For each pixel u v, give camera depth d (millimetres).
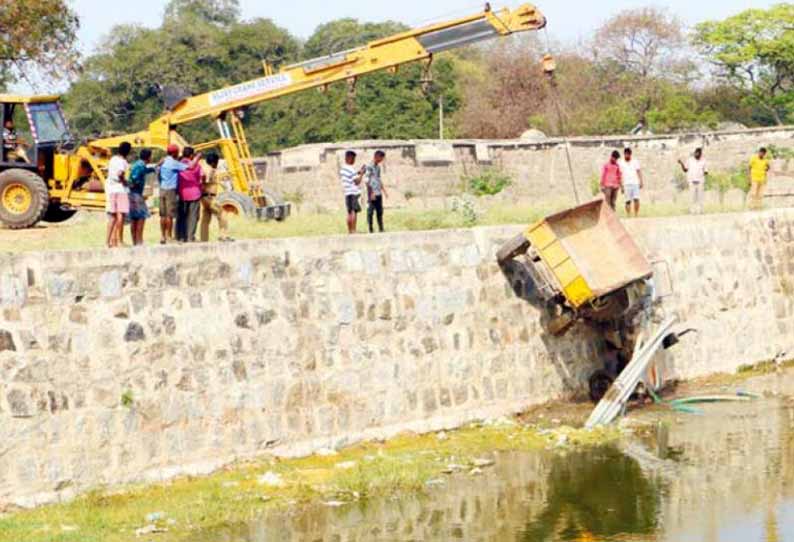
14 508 21641
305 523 22016
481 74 91875
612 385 30125
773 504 23703
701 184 39344
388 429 27203
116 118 81125
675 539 21859
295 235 30828
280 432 25391
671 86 84688
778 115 82625
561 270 28719
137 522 21406
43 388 22219
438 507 23234
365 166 31672
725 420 30094
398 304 27750
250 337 25172
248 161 37188
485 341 29188
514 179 59969
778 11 82938
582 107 85250
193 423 24094
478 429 28359
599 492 24328
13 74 59531
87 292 23000
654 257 33688
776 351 37000
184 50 82500
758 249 37094
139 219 26578
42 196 32906
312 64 36500
